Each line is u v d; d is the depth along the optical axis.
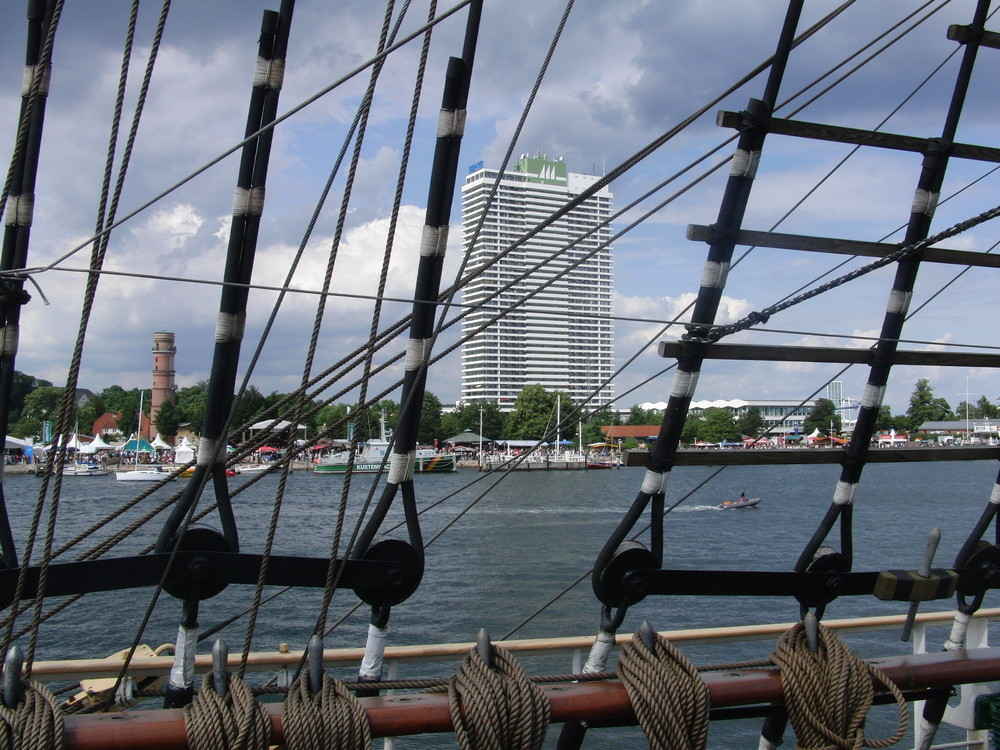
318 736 3.23
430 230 4.44
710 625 18.41
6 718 3.02
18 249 4.30
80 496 58.62
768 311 4.45
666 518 47.16
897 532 39.47
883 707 11.11
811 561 4.86
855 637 15.34
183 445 78.56
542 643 5.34
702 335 4.49
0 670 3.69
